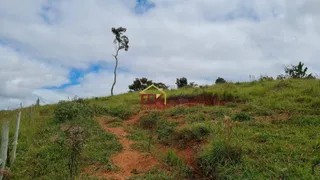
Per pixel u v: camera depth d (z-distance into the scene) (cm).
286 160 549
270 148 605
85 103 1282
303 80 1432
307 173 484
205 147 631
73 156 598
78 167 623
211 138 660
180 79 2400
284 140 645
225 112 935
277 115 873
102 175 596
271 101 1009
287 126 748
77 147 573
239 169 532
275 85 1311
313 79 1495
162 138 803
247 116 842
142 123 995
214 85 1655
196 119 880
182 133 754
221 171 537
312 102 944
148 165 640
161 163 641
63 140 711
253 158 574
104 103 1398
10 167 611
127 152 736
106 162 660
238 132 705
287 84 1280
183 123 875
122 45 2514
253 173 513
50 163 646
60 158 669
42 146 732
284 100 1016
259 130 730
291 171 505
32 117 1007
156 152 714
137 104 1361
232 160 556
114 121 1059
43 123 989
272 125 764
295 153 571
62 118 1024
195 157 625
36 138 830
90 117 1073
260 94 1186
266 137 666
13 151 634
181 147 713
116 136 859
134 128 973
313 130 696
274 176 498
